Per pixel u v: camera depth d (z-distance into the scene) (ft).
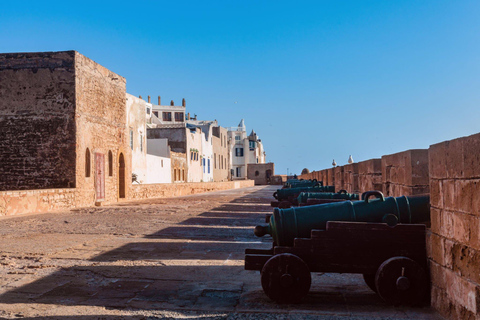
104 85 82.48
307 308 17.16
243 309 17.10
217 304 17.79
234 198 100.07
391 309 17.03
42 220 49.47
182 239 34.81
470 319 14.08
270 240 34.53
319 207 19.01
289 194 46.44
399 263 17.16
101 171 80.84
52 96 70.95
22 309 17.12
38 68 71.10
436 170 16.80
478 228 13.61
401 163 27.89
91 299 18.53
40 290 19.85
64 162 70.85
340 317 16.10
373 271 17.87
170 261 26.07
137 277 22.25
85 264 25.18
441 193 16.31
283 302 17.76
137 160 116.37
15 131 71.36
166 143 146.61
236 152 313.94
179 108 268.00
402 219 18.60
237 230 40.70
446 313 15.85
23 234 37.58
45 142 71.00
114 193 86.94
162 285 20.72
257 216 54.65
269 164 269.23
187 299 18.51
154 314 16.60
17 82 71.36
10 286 20.45
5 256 27.48
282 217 18.70
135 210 64.28
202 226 43.78
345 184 51.83
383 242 17.83
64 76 70.79
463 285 14.55
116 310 17.10
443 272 16.15
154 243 32.65
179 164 157.58
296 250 18.03
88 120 75.51
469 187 14.21
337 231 17.95
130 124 111.75
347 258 17.90
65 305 17.67
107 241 33.53
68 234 37.63
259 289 19.94
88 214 57.57
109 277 22.25
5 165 71.51
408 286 16.84
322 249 17.95
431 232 17.34
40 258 26.84
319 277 22.66
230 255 28.07
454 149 15.25
